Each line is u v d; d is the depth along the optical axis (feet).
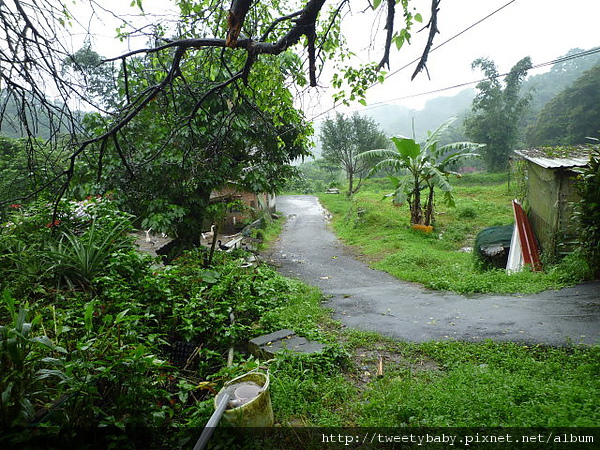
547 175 30.81
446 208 68.64
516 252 32.76
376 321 19.88
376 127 100.78
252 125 26.68
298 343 15.44
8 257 15.94
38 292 14.62
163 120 16.57
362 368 14.25
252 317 19.52
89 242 16.87
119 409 9.30
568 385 10.32
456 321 18.60
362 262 43.70
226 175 31.71
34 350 8.98
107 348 9.96
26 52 8.46
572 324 16.12
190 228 33.53
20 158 30.78
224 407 9.07
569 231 27.94
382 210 67.15
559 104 137.90
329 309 22.57
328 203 98.99
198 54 13.29
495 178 121.19
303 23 8.28
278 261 45.80
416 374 13.12
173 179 29.12
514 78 128.47
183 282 18.42
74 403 8.76
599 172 22.76
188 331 15.24
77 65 9.23
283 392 11.25
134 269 17.65
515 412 9.20
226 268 24.41
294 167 36.17
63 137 9.75
